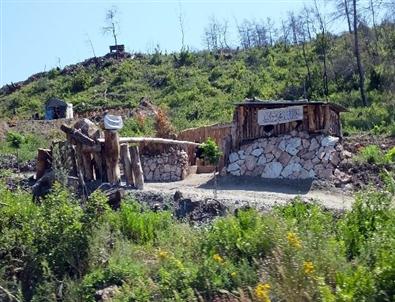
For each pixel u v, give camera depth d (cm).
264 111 1747
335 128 1816
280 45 5981
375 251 779
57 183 1123
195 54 6316
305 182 1631
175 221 1191
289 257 763
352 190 1600
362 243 855
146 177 1780
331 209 1214
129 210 1171
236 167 1744
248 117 1775
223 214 1214
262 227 921
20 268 999
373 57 4469
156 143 1789
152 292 843
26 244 1012
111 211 1156
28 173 1916
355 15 4028
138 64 6425
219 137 2202
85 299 895
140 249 1044
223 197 1389
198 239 973
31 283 984
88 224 1020
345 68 4469
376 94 3925
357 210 956
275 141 1733
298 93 4428
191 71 5816
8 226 1062
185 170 1802
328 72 4500
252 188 1606
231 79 5284
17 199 1159
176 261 870
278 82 4912
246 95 4741
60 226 1016
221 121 3766
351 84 4253
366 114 3247
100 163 1505
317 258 771
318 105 1719
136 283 887
